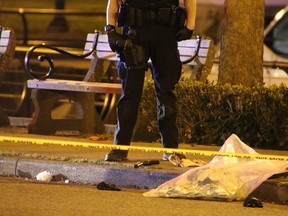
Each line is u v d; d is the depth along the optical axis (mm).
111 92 33094
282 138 32375
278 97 32312
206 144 33031
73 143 25516
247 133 32688
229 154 24703
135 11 26250
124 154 27141
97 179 26172
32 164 27094
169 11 26328
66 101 41625
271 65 44750
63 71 52688
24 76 44312
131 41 26172
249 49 34312
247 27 34250
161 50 26531
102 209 22391
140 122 33375
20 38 59656
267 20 55188
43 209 22078
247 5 34219
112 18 26766
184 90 33062
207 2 55312
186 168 26031
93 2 64812
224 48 34500
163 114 27031
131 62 26219
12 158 27469
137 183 25703
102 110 40469
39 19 64562
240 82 34250
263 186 24438
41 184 25844
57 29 62719
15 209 21922
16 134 33469
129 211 22266
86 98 34719
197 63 34500
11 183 25828
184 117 33156
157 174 25453
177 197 24125
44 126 34156
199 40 34594
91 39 36688
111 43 26469
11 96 46031
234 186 23969
